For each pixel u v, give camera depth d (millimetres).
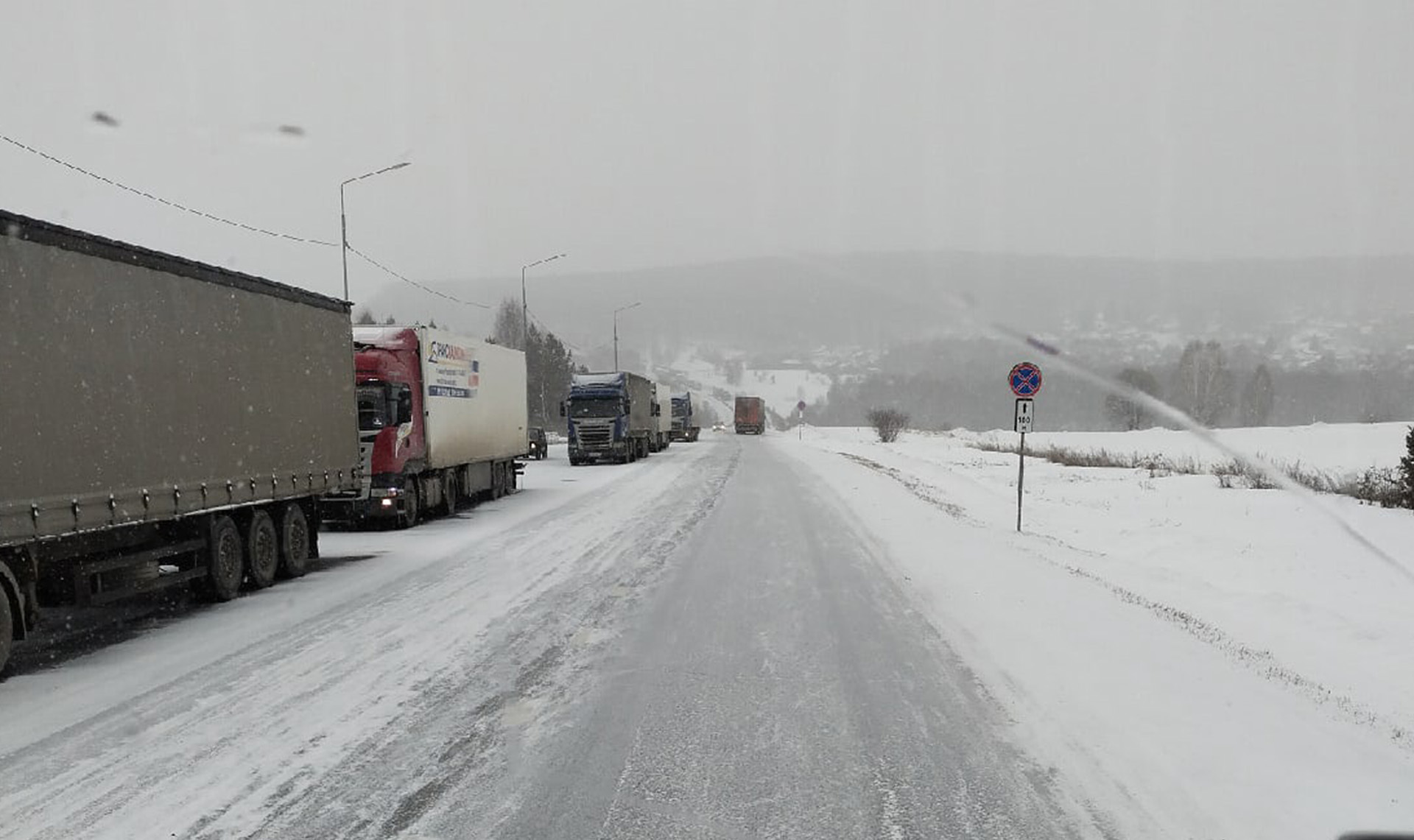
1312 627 9500
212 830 4375
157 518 9102
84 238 8164
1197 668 7098
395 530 17250
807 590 10406
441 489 19469
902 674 6988
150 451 9047
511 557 13211
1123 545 16141
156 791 4859
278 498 11477
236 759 5328
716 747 5477
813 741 5570
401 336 17891
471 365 21344
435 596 10422
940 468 32188
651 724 5898
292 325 12031
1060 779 4910
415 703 6383
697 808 4617
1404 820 4352
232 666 7504
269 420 11359
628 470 33188
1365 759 5156
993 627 8562
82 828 4410
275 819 4500
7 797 4805
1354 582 12070
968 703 6250
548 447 53375
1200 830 4258
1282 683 6770
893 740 5562
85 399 8148
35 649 8273
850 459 39406
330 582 11750
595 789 4863
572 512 19438
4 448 7223
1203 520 17547
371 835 4324
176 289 9547
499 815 4543
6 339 7281
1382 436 36781
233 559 10727
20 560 7641
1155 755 5227
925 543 14195
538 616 9180
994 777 4961
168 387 9359
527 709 6230
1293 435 38750
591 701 6402
